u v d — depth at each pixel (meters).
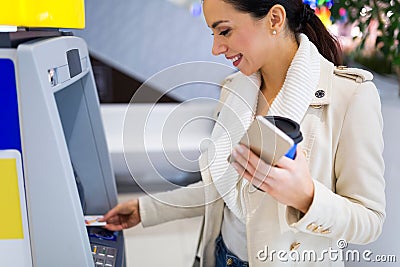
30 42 0.78
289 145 0.79
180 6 2.68
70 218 0.79
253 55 1.01
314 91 1.03
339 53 1.20
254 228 1.05
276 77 1.09
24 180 0.77
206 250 1.25
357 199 0.98
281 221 1.02
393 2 1.68
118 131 2.26
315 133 1.02
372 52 2.12
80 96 1.26
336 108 1.02
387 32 1.71
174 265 1.85
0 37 0.74
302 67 1.02
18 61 0.72
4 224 0.79
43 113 0.75
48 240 0.80
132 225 1.38
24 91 0.73
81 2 1.02
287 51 1.06
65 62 0.89
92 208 1.37
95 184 1.36
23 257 0.81
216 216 1.21
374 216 0.97
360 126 0.99
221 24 0.97
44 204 0.78
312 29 1.16
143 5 2.58
